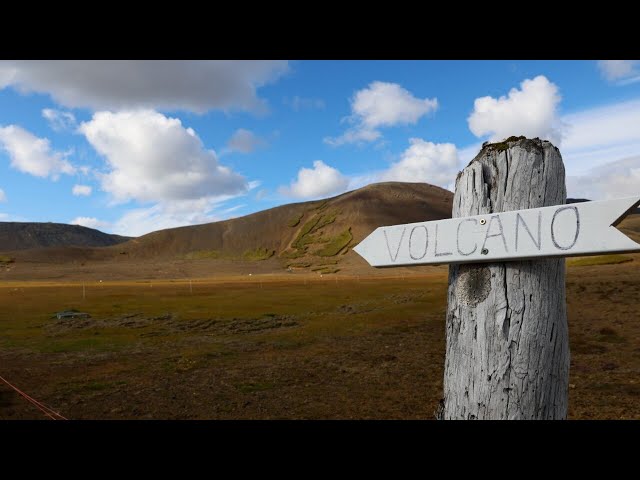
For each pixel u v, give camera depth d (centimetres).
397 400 1040
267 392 1154
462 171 244
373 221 18412
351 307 3266
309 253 16600
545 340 215
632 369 1266
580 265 4925
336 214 19850
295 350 1775
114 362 1609
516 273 216
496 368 217
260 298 4241
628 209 180
